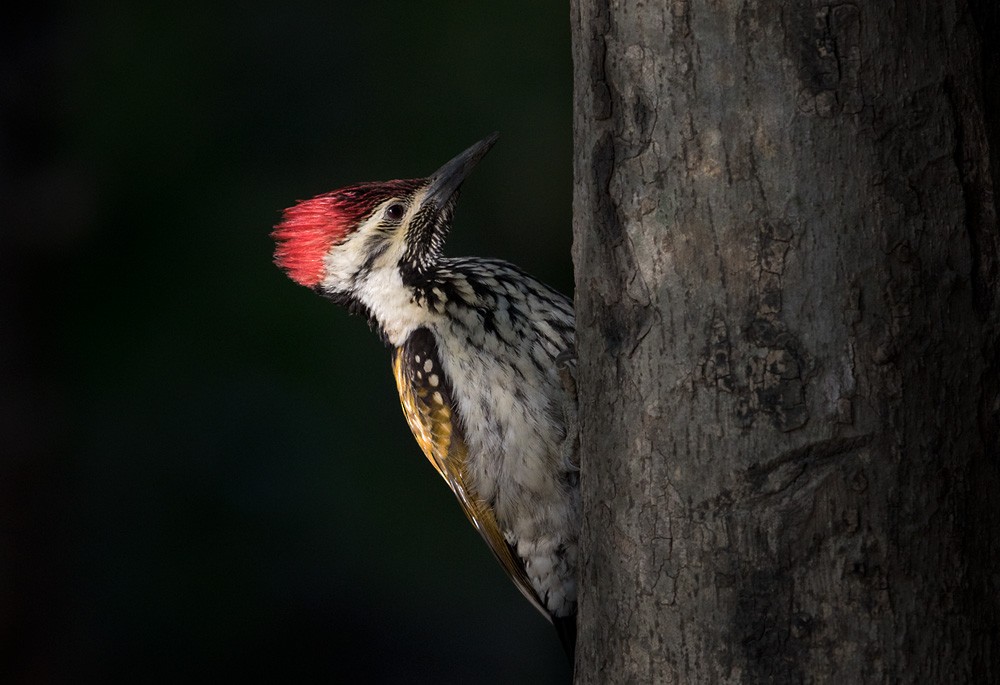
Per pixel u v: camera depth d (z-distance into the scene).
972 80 5.34
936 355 5.32
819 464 5.37
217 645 17.66
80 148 17.25
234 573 17.64
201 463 17.33
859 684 5.33
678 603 5.64
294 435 17.25
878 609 5.32
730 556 5.51
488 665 18.16
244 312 17.12
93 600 17.52
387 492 17.50
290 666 17.55
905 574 5.32
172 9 17.73
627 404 5.84
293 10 17.92
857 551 5.33
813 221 5.34
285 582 17.62
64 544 17.36
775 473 5.42
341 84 17.83
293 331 17.09
